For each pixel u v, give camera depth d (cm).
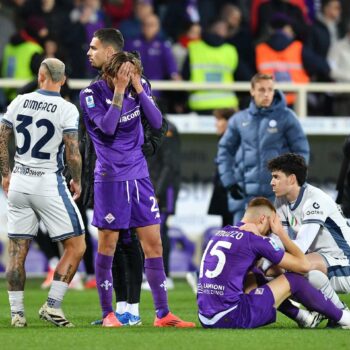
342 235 3369
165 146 4578
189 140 5612
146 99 3142
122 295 3359
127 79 3086
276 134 4159
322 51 6175
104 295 3244
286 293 3069
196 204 5600
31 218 3206
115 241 3219
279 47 5834
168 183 4606
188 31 6044
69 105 3159
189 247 5575
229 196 4356
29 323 3369
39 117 3148
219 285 3056
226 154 4306
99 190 3181
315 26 6184
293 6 6166
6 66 5697
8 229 3228
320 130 5662
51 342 2820
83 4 6200
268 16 6188
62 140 3169
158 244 3238
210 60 5791
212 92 5706
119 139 3161
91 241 4962
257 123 4181
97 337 2920
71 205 3191
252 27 6262
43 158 3161
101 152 3170
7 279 3228
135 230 3250
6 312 3784
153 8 6556
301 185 3359
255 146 4188
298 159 3356
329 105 6088
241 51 5962
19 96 3195
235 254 3055
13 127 3195
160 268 3244
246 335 2933
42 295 4672
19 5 6084
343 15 6625
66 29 5831
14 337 2925
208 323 3084
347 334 2992
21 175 3175
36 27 5672
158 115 3167
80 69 5819
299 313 3141
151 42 5791
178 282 5422
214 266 3067
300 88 5659
